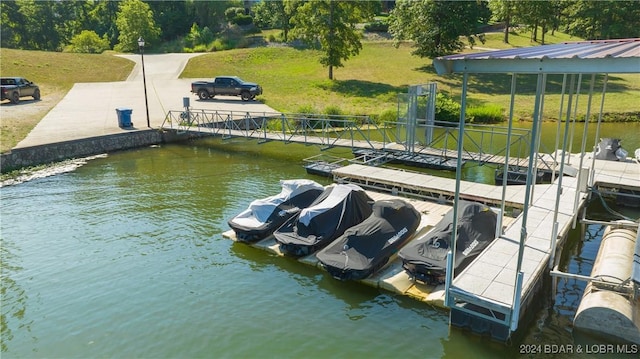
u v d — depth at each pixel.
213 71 41.69
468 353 7.39
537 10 45.94
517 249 9.12
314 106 30.48
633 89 34.94
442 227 9.75
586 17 45.69
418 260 9.02
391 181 14.84
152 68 43.53
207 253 10.99
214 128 23.28
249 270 10.17
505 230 10.10
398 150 18.50
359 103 32.00
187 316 8.51
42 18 72.19
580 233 12.16
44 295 9.27
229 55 46.50
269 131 24.52
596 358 7.22
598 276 8.05
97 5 78.31
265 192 15.49
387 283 9.21
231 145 23.33
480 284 7.79
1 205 14.33
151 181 16.86
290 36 39.53
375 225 10.13
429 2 39.09
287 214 11.71
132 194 15.35
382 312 8.52
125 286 9.55
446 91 35.28
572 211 11.27
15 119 24.48
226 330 8.08
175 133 23.95
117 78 39.69
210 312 8.62
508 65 6.23
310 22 37.22
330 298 9.03
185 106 23.72
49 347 7.75
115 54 54.19
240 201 14.59
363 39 52.81
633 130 25.34
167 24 68.38
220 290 9.36
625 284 7.66
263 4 62.03
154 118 26.20
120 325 8.28
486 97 33.78
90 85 36.62
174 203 14.45
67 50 65.00
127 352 7.59
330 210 10.89
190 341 7.82
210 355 7.46
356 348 7.55
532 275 8.05
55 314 8.63
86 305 8.91
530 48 8.38
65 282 9.75
